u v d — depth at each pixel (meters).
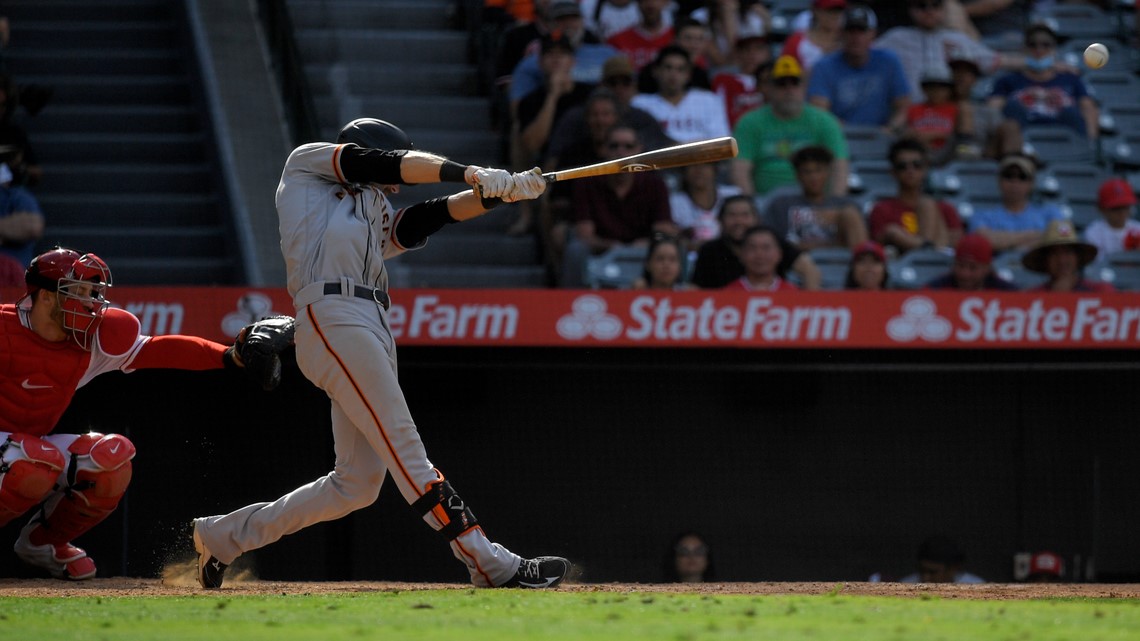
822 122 33.81
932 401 29.56
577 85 33.78
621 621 11.67
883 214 32.88
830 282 31.09
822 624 11.37
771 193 32.59
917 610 12.68
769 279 29.30
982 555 29.48
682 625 11.31
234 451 27.98
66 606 13.43
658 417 29.11
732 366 28.38
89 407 27.56
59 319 17.92
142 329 25.77
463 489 28.64
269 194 32.50
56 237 32.38
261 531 16.25
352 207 15.54
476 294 26.55
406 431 15.29
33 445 17.92
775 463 29.30
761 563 29.16
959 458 29.53
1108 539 29.59
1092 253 32.00
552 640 10.32
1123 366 28.61
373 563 28.45
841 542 29.31
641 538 28.97
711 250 29.75
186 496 27.73
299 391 28.22
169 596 14.95
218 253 32.97
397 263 33.22
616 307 26.75
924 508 29.47
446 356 27.89
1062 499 29.62
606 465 29.00
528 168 33.94
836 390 29.38
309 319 15.30
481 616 12.11
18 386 18.05
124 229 33.12
